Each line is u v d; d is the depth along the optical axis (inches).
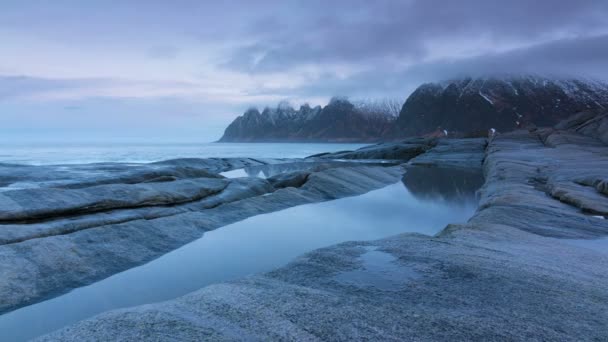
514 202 615.2
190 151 4586.6
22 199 516.4
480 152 2237.9
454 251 346.9
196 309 225.6
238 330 200.8
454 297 244.7
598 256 355.3
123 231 492.7
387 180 1255.5
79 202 545.3
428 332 198.5
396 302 236.7
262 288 261.1
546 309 227.8
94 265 406.3
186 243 518.3
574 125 2556.6
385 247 361.7
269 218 691.4
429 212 767.1
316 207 808.3
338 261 320.5
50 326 293.4
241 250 492.4
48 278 365.7
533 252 353.1
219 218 652.7
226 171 1744.6
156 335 193.5
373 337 193.3
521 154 1505.9
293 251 490.0
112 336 193.5
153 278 391.2
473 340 191.0
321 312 221.3
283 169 1854.1
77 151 4082.2
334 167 1272.1
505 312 222.8
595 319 216.2
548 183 802.2
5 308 316.5
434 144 2746.1
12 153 3447.3
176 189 715.4
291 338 192.9
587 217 527.8
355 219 692.1
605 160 1062.4
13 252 382.9
